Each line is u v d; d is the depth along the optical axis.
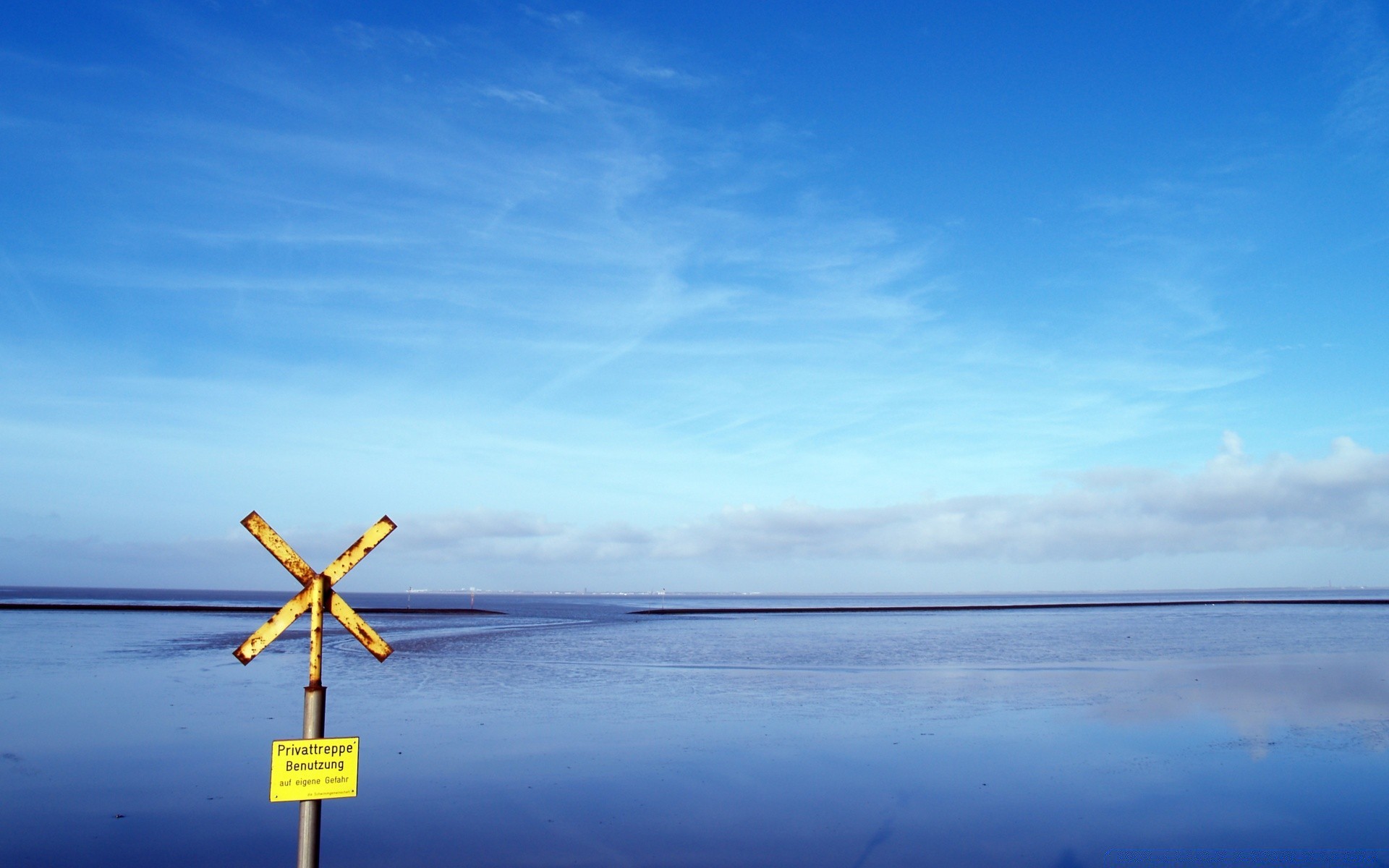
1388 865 12.07
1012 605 168.88
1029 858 12.28
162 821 13.41
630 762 17.98
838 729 22.16
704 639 61.25
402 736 20.48
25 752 17.88
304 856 5.24
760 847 12.62
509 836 12.95
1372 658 41.62
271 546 5.43
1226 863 12.16
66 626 61.22
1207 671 35.84
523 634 65.50
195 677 30.77
